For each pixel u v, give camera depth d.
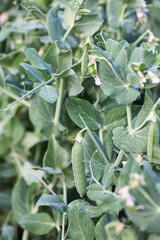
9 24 0.91
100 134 0.72
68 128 0.85
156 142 0.64
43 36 0.89
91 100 0.80
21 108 0.96
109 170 0.64
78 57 0.80
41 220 0.77
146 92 0.67
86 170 0.71
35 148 0.95
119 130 0.68
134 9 0.85
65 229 0.74
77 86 0.75
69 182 0.72
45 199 0.68
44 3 0.92
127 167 0.60
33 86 0.79
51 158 0.77
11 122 0.97
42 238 0.90
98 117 0.73
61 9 0.86
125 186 0.57
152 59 0.65
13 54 0.86
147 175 0.60
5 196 0.97
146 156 0.66
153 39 0.77
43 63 0.70
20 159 0.97
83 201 0.70
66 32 0.75
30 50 0.69
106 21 0.89
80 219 0.66
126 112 0.72
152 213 0.57
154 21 0.91
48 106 0.81
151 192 0.59
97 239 0.65
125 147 0.67
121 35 0.86
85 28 0.75
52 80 0.71
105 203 0.59
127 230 0.61
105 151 0.70
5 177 1.02
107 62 0.66
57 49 0.73
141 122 0.67
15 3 0.78
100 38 0.77
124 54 0.67
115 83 0.68
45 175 0.77
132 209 0.57
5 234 0.90
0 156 1.01
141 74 0.64
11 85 0.81
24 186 0.86
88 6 0.91
